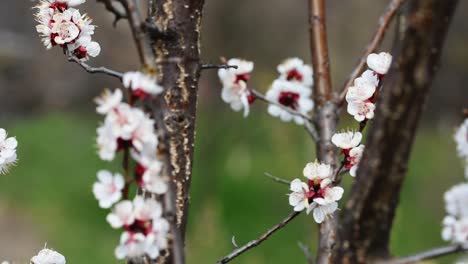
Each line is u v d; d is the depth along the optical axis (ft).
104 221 34.58
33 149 44.83
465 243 6.41
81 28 7.27
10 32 57.36
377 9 45.80
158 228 5.32
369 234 5.84
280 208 29.43
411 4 5.32
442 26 5.27
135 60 48.65
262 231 27.89
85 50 7.29
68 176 39.99
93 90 54.60
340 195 6.49
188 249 22.36
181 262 5.49
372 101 6.79
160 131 5.34
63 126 49.14
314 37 8.45
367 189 5.75
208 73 35.06
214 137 31.12
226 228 27.91
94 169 40.81
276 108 9.11
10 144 7.10
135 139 5.16
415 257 6.07
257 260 25.46
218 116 32.22
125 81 5.23
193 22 6.81
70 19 7.23
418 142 41.16
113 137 5.18
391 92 5.48
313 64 8.40
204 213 23.35
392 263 5.91
